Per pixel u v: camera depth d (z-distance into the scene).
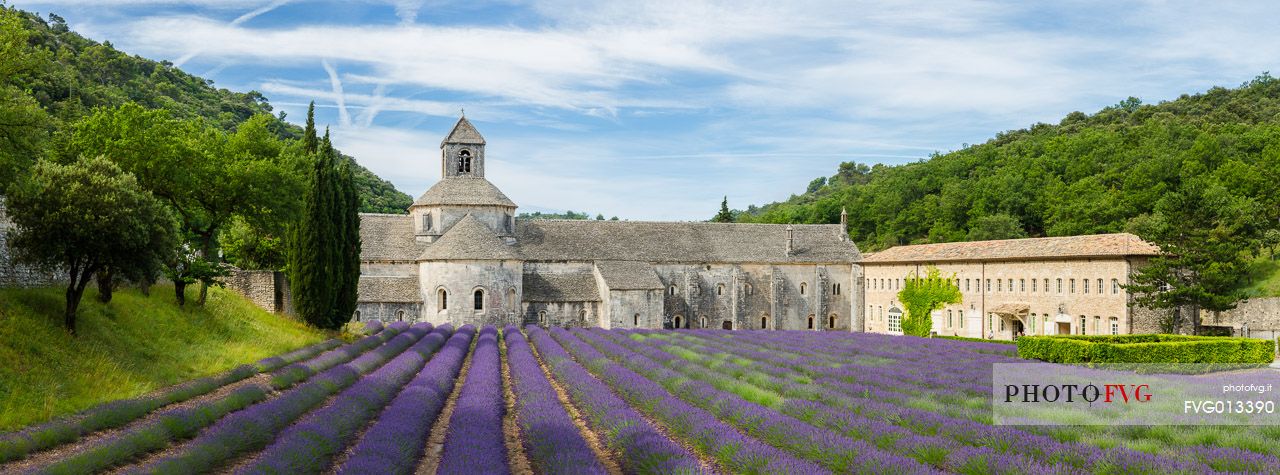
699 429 22.05
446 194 86.62
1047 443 18.73
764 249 96.25
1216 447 18.39
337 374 32.59
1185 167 106.44
